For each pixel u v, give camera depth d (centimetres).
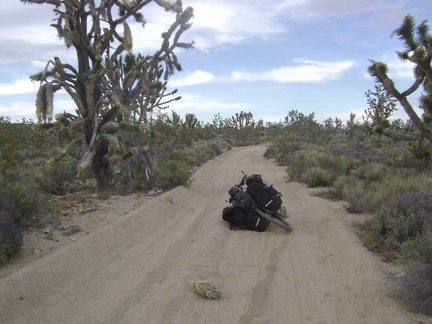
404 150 1859
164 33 1364
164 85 1545
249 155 3394
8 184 848
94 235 754
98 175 1295
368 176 1309
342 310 503
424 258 539
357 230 801
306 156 1942
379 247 689
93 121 1188
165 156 2034
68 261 637
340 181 1233
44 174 1357
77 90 1204
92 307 518
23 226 803
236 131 5869
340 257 686
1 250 614
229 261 706
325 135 4038
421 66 1312
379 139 2919
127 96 1218
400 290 503
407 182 984
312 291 573
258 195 892
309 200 1164
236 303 541
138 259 707
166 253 738
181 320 494
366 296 526
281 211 996
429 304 469
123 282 603
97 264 666
